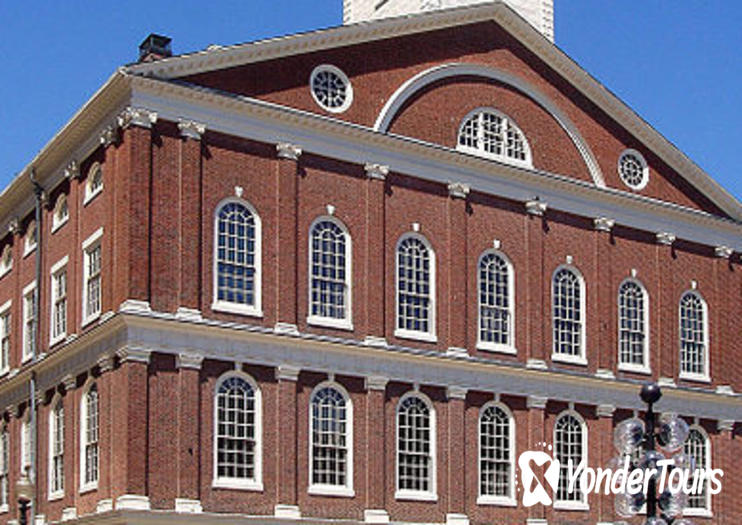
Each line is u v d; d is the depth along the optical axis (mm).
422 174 46875
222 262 41406
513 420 47688
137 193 39781
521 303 48844
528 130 50750
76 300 43656
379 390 43969
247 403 41000
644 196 54062
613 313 51781
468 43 49594
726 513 54125
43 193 48281
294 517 40938
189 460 39125
